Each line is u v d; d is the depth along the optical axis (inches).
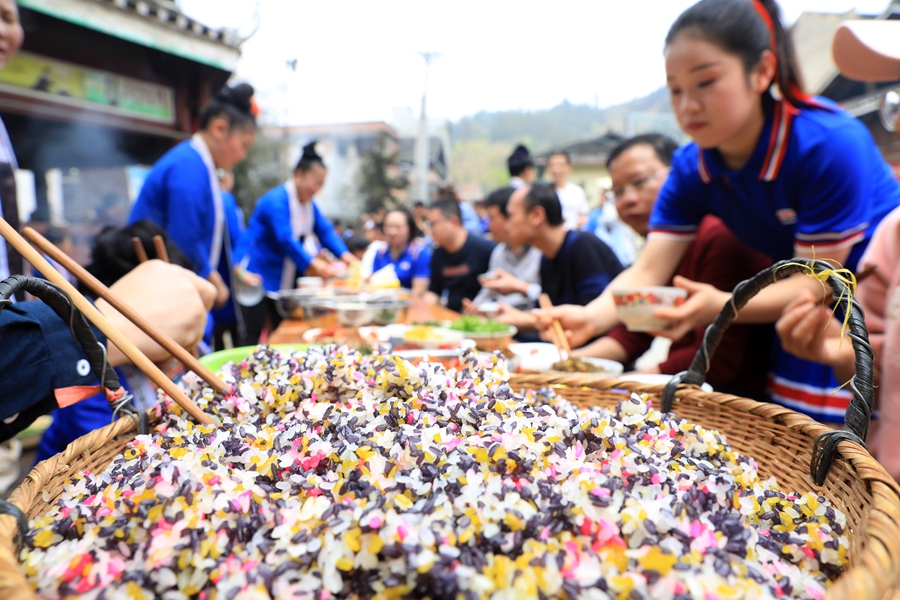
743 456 33.0
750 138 63.1
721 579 19.9
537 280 141.9
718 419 40.4
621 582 19.3
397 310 100.9
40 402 37.8
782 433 35.6
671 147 100.4
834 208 58.9
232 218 197.6
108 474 28.5
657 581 19.9
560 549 20.9
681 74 58.1
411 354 54.2
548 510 22.5
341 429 30.5
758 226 70.2
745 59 56.2
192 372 38.9
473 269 178.7
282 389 37.2
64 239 269.4
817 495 30.4
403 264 236.8
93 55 203.2
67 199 333.7
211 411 36.7
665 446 31.1
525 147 229.5
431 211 180.2
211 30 217.6
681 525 22.3
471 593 18.8
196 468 25.5
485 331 82.7
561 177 262.8
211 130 113.0
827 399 66.1
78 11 176.4
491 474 25.4
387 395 35.7
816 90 328.5
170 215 105.8
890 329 48.6
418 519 22.1
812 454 31.0
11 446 95.7
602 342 84.8
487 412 31.7
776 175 61.8
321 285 171.3
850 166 57.6
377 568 20.7
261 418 36.2
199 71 233.6
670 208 80.5
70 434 65.6
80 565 21.3
